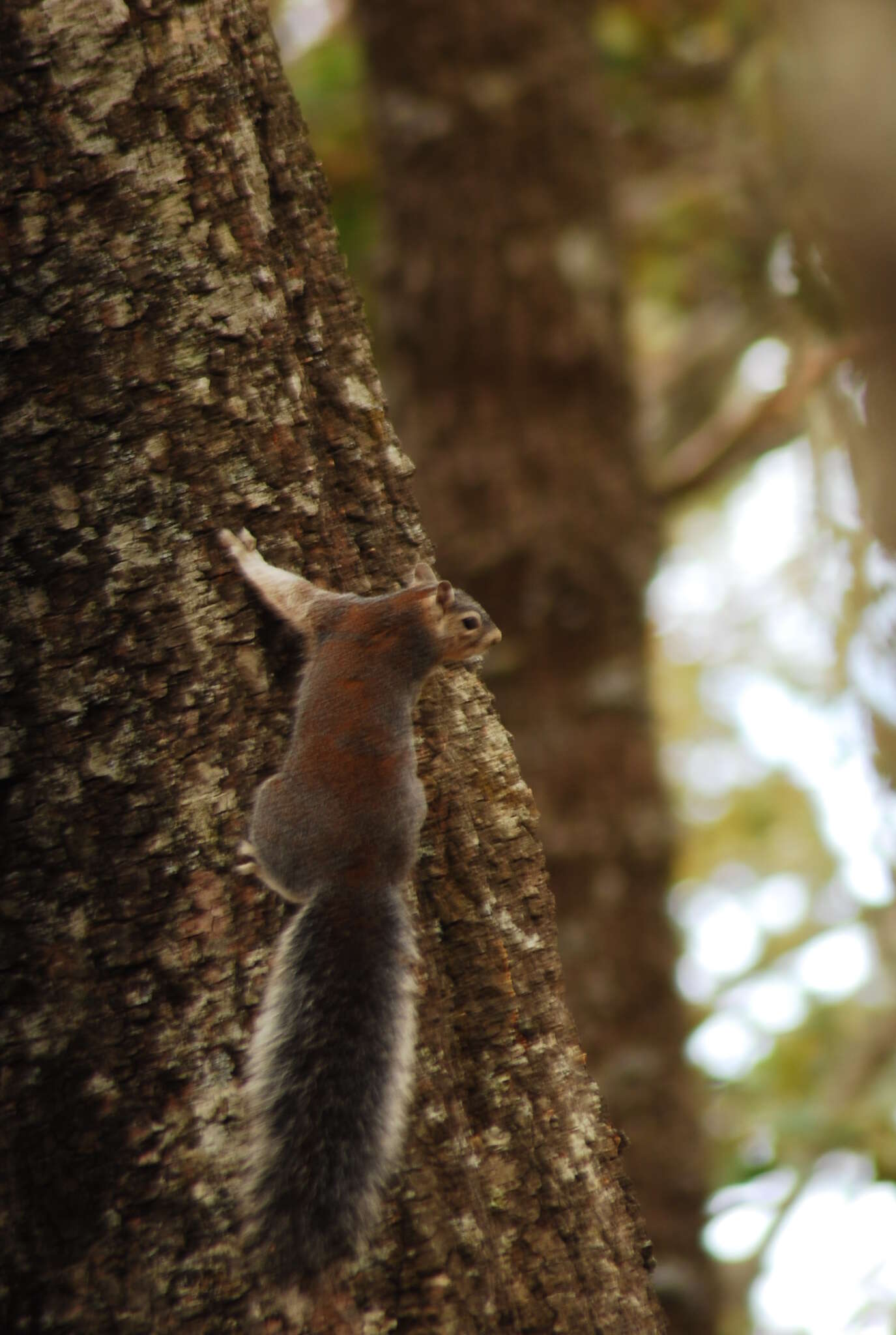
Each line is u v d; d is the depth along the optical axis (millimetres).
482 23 14984
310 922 12859
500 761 12977
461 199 14828
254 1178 12789
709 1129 16297
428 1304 12789
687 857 22516
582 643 14320
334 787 12883
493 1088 12875
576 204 14969
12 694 12836
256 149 12930
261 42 12969
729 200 18625
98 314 12859
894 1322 13859
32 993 12812
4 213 12859
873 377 13203
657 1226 13836
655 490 15383
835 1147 14469
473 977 12898
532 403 14594
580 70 15297
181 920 12820
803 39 13125
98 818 12828
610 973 13922
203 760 12844
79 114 12867
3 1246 12789
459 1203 12820
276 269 12930
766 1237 14570
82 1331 12766
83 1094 12797
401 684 12930
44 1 12867
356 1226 12781
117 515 12852
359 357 12984
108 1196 12789
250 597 12875
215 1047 12812
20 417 12844
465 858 12930
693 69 18688
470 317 14672
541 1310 12828
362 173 17922
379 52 15281
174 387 12867
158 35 12891
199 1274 12773
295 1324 12766
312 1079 12820
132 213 12867
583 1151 12883
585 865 14023
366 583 12961
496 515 14391
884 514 13273
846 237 13109
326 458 12953
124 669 12836
